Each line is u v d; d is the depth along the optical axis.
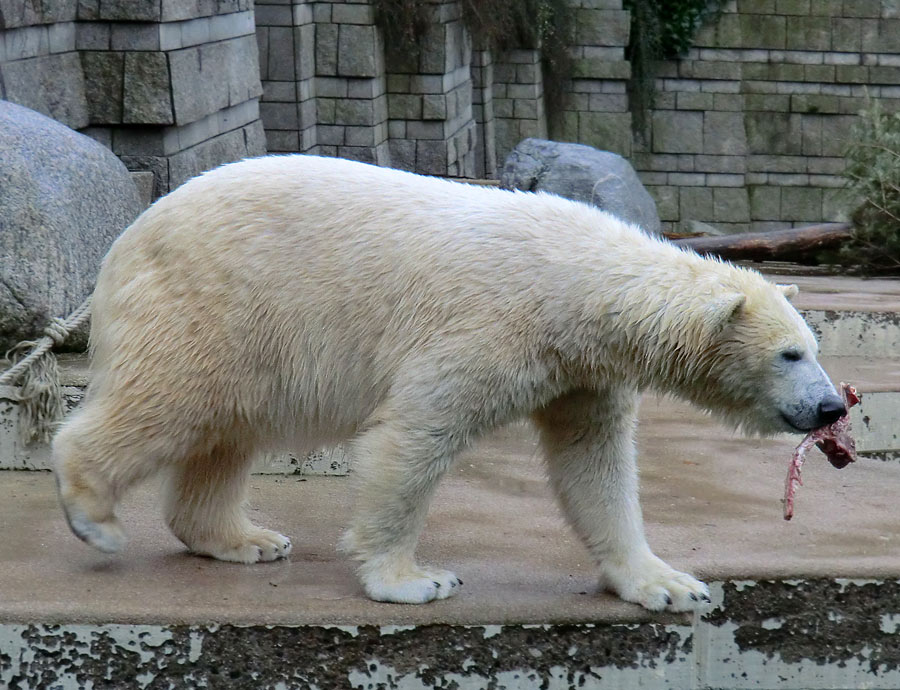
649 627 5.10
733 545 5.97
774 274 14.20
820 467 7.74
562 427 5.37
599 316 4.95
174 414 5.14
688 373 5.14
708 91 29.69
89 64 13.06
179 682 4.88
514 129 28.25
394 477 4.94
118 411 5.16
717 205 30.12
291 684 4.93
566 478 5.37
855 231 14.50
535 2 27.30
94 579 5.29
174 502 5.68
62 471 5.20
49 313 8.09
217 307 5.12
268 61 20.66
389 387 5.08
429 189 5.33
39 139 8.52
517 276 4.98
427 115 22.81
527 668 5.04
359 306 5.12
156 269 5.23
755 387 5.08
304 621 4.90
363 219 5.20
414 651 4.96
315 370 5.20
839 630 5.54
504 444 8.18
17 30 11.39
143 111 13.14
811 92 29.48
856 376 9.51
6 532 5.98
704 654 5.52
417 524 5.09
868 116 14.90
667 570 5.25
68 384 7.34
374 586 5.08
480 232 5.09
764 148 29.84
